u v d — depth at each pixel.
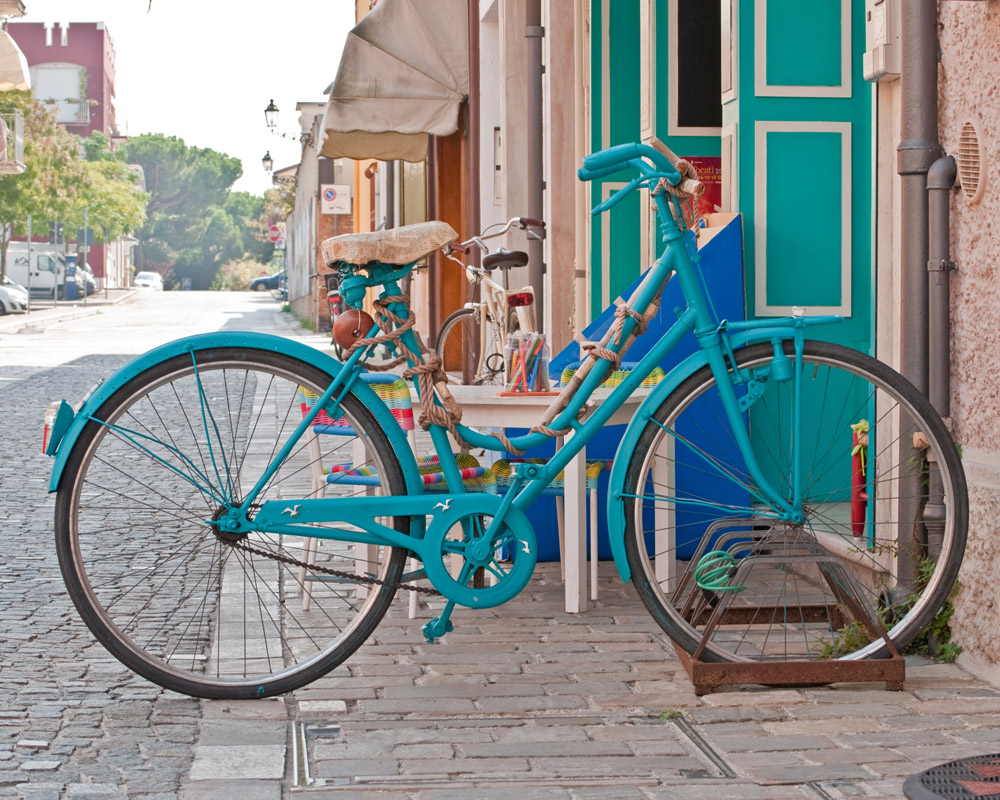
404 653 3.92
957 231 3.77
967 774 2.82
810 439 4.57
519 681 3.62
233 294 79.25
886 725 3.22
